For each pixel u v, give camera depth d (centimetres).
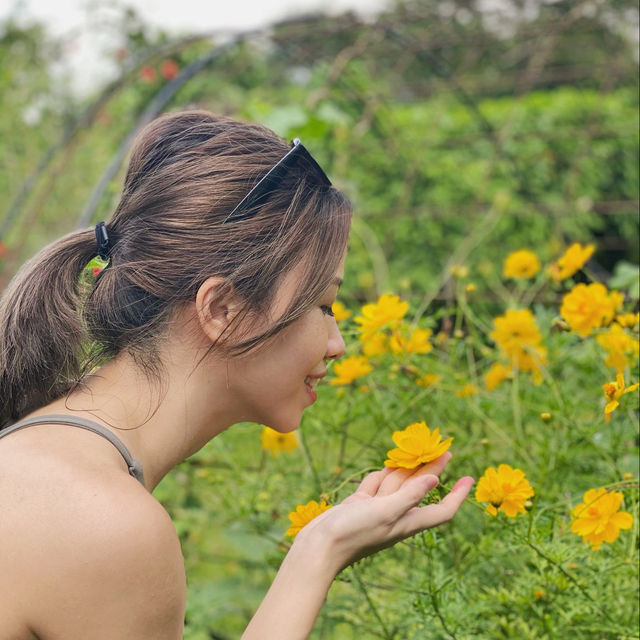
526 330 159
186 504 216
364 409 160
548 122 573
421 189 568
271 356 94
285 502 165
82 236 100
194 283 91
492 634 134
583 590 123
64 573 77
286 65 676
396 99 630
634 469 153
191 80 593
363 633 145
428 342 173
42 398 95
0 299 101
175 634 82
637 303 189
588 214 571
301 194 95
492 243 548
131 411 91
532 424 170
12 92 537
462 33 512
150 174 96
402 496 89
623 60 524
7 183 542
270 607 83
